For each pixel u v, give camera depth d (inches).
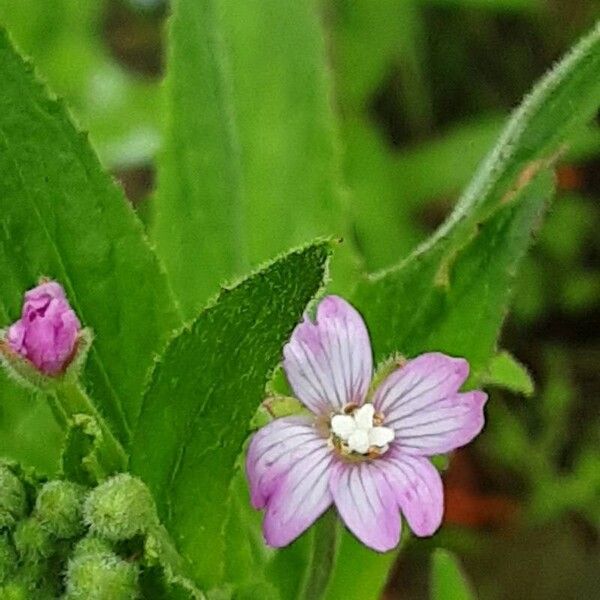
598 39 2.0
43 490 1.8
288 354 2.0
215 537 2.1
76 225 2.2
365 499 1.9
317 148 2.8
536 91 2.1
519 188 2.1
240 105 2.8
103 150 3.7
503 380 2.5
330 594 2.4
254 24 2.8
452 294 2.2
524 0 4.1
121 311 2.2
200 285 2.8
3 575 1.8
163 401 2.0
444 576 2.9
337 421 2.0
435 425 2.0
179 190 2.8
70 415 2.0
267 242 2.8
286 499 1.9
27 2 3.8
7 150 2.1
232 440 2.0
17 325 1.9
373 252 4.0
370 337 2.2
